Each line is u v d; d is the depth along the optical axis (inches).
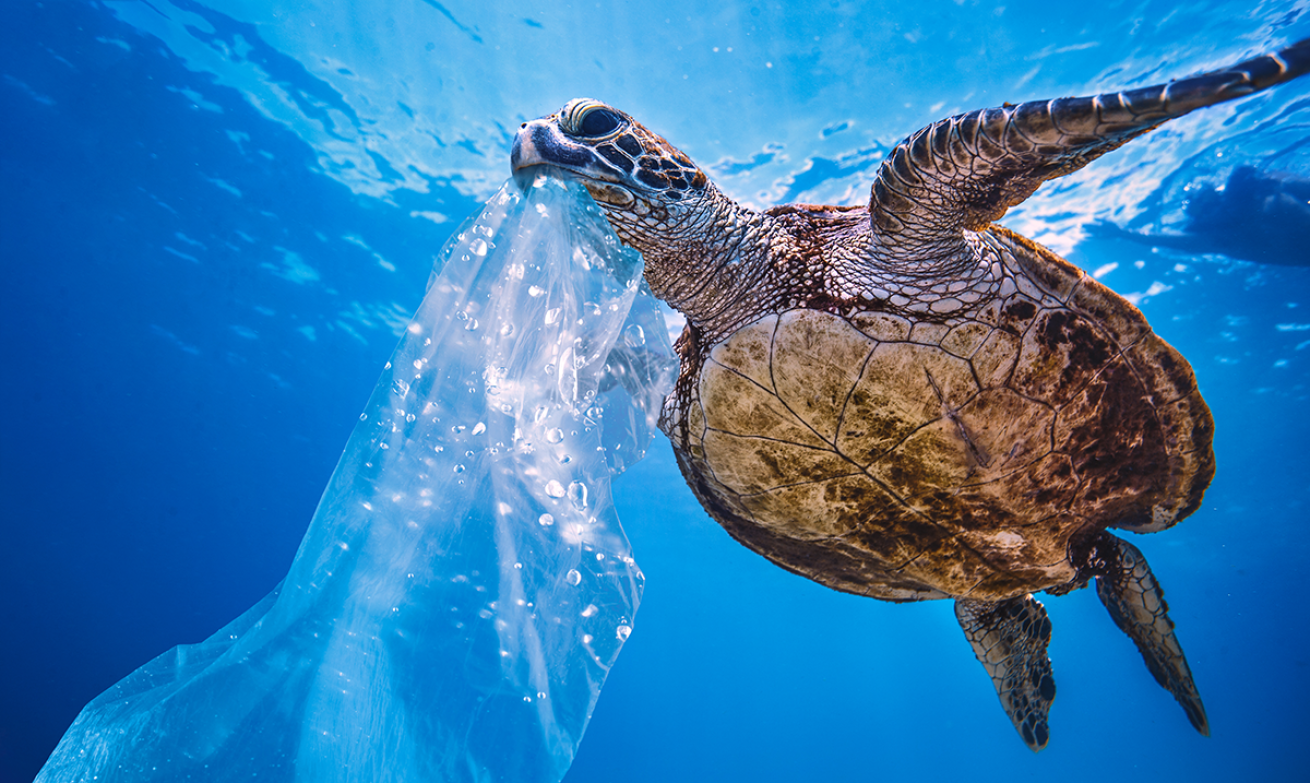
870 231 86.8
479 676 53.5
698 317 100.3
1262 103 342.6
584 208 70.6
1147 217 428.1
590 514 58.7
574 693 53.9
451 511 55.2
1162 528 112.8
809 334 87.0
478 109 448.5
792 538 111.0
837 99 388.2
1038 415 88.4
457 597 54.4
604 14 367.9
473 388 57.4
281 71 452.8
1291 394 635.5
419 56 421.7
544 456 57.7
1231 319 528.4
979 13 337.4
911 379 85.2
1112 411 91.3
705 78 388.5
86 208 624.4
